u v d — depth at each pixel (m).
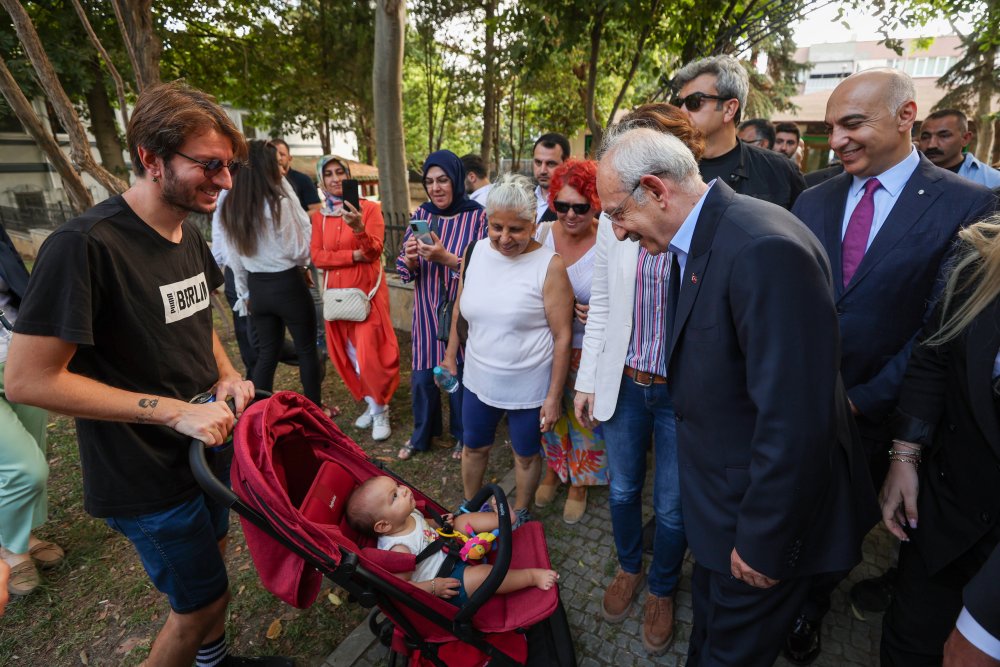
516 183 2.18
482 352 2.40
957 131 3.38
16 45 8.94
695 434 1.49
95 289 1.43
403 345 5.52
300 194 5.15
